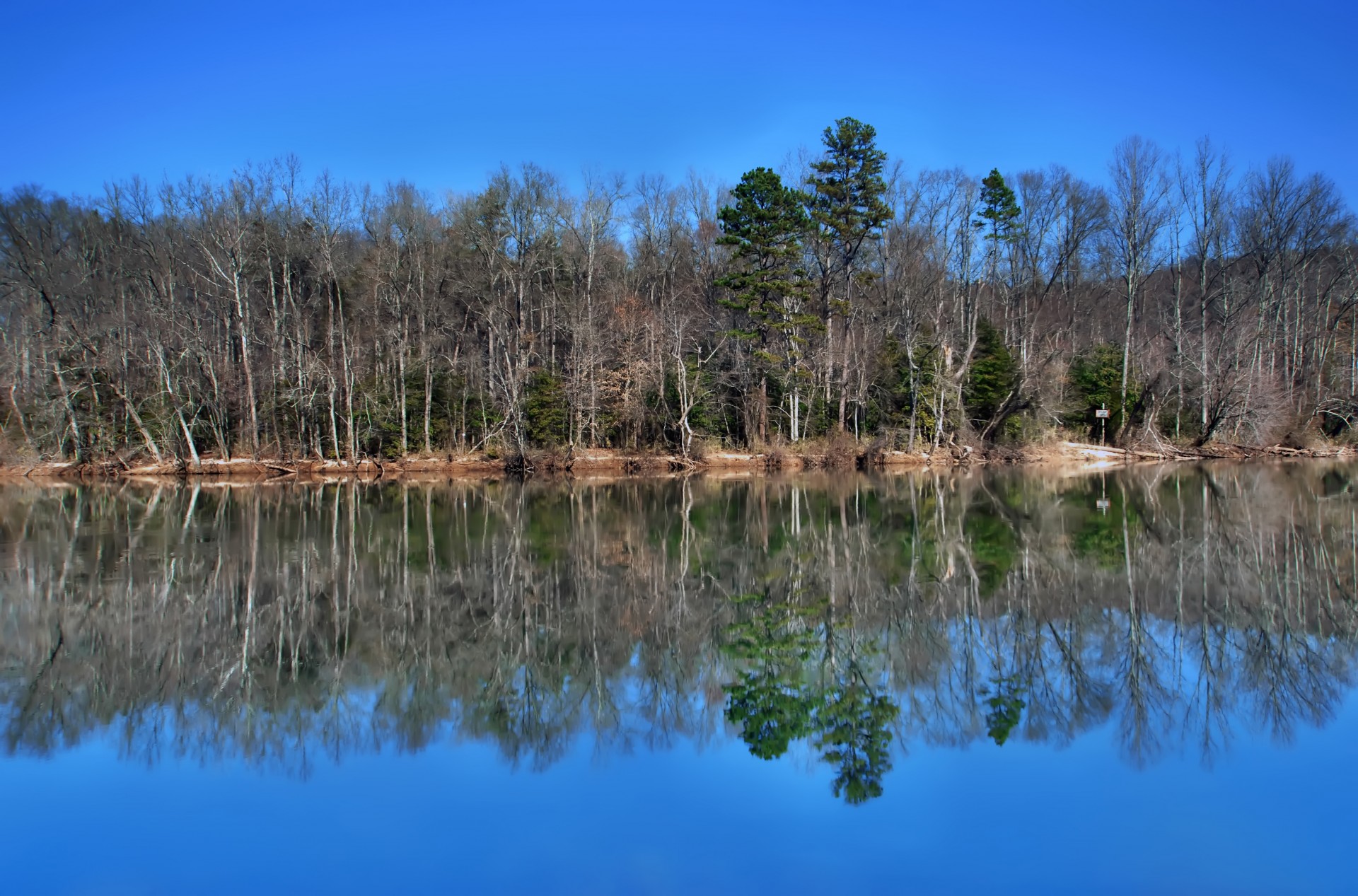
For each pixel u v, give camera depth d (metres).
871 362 48.16
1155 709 11.05
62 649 14.30
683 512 29.70
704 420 47.41
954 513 27.91
